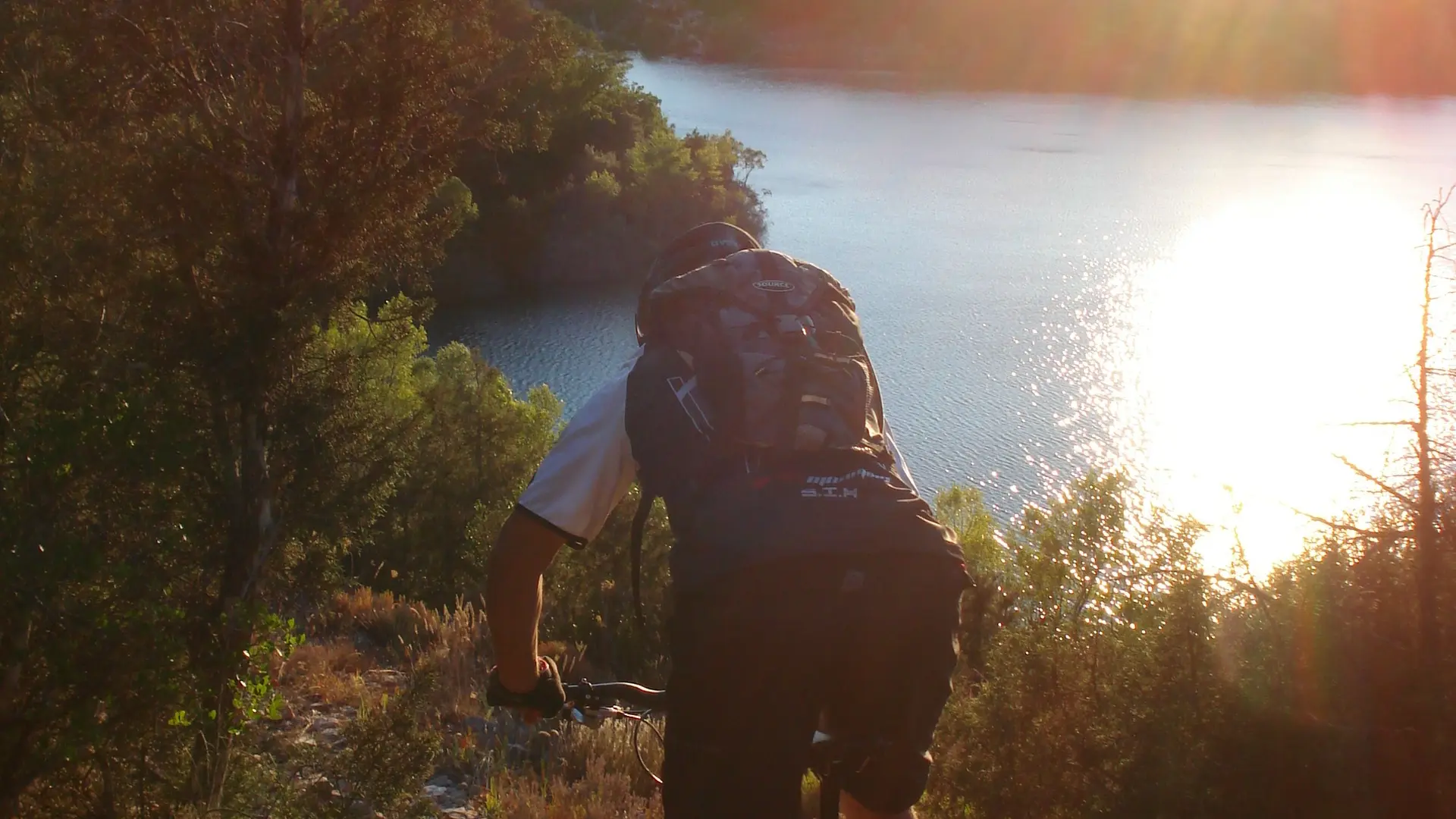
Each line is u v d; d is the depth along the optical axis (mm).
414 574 12641
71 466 3043
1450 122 173000
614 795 4234
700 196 87125
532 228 77562
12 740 2826
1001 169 132875
